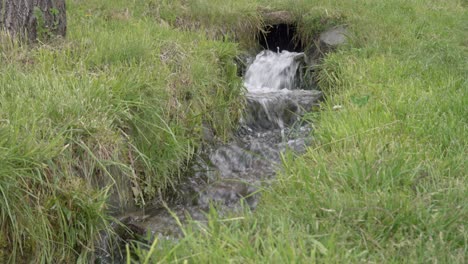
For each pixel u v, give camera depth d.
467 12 9.91
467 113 5.03
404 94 5.66
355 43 8.02
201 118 6.00
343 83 6.64
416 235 3.27
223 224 3.40
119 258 4.22
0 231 3.54
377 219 3.34
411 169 3.97
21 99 4.34
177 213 4.79
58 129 4.23
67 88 4.71
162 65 6.09
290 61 8.57
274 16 9.38
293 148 5.94
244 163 5.79
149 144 4.99
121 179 4.64
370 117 5.06
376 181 3.84
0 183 3.51
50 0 6.00
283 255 2.95
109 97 4.80
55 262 3.82
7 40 5.61
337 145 4.64
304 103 7.07
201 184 5.31
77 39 6.28
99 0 8.62
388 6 9.69
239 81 6.87
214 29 8.77
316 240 3.08
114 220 4.23
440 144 4.48
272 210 3.63
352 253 3.11
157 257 3.24
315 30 8.95
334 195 3.62
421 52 7.34
